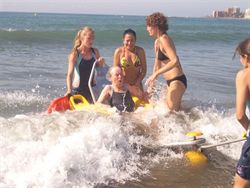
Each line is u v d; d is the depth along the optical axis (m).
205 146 5.49
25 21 54.53
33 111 7.55
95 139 5.02
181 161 5.28
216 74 12.44
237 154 5.63
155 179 4.70
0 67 11.88
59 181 4.21
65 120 5.52
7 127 5.19
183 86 6.77
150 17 6.65
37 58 14.29
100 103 6.27
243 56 3.74
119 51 7.14
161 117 6.32
